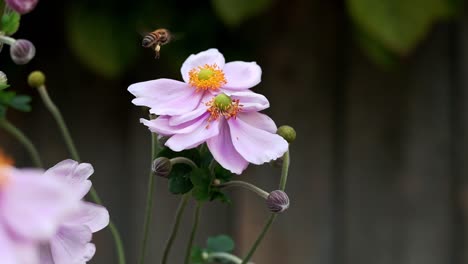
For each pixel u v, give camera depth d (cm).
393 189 138
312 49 136
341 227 139
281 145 69
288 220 138
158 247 139
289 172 138
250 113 70
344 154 138
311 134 137
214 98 70
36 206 55
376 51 125
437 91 136
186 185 71
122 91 138
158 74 135
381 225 139
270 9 135
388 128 137
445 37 136
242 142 69
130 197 139
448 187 137
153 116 72
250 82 72
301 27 136
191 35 129
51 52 135
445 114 136
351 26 136
